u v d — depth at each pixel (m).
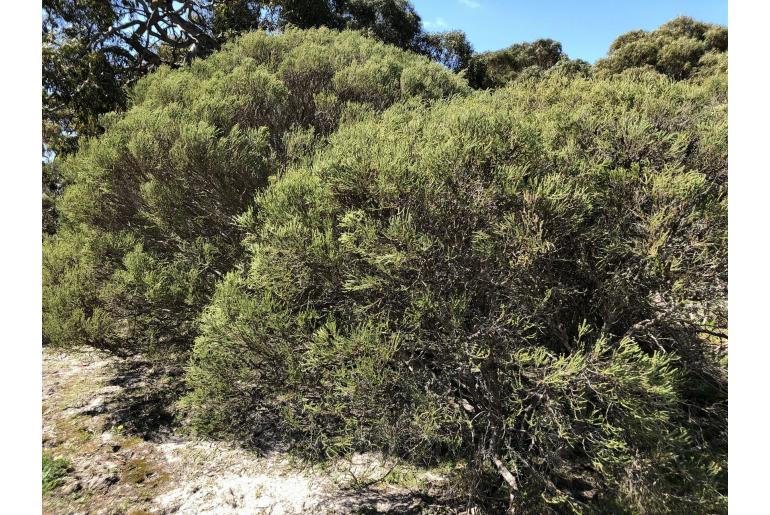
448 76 6.86
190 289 3.42
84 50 9.74
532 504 2.33
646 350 2.69
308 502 2.69
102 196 4.16
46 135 9.77
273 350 2.37
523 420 2.38
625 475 2.28
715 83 3.65
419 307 2.17
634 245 2.44
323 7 12.66
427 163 2.47
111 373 4.55
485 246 2.26
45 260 4.04
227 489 2.83
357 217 2.34
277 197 2.74
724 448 2.35
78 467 3.03
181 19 12.55
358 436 2.35
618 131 2.75
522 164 2.46
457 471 2.71
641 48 18.34
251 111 4.69
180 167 3.68
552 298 2.48
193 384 2.60
